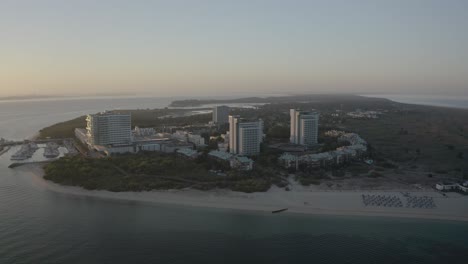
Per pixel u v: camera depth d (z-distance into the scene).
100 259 170.38
